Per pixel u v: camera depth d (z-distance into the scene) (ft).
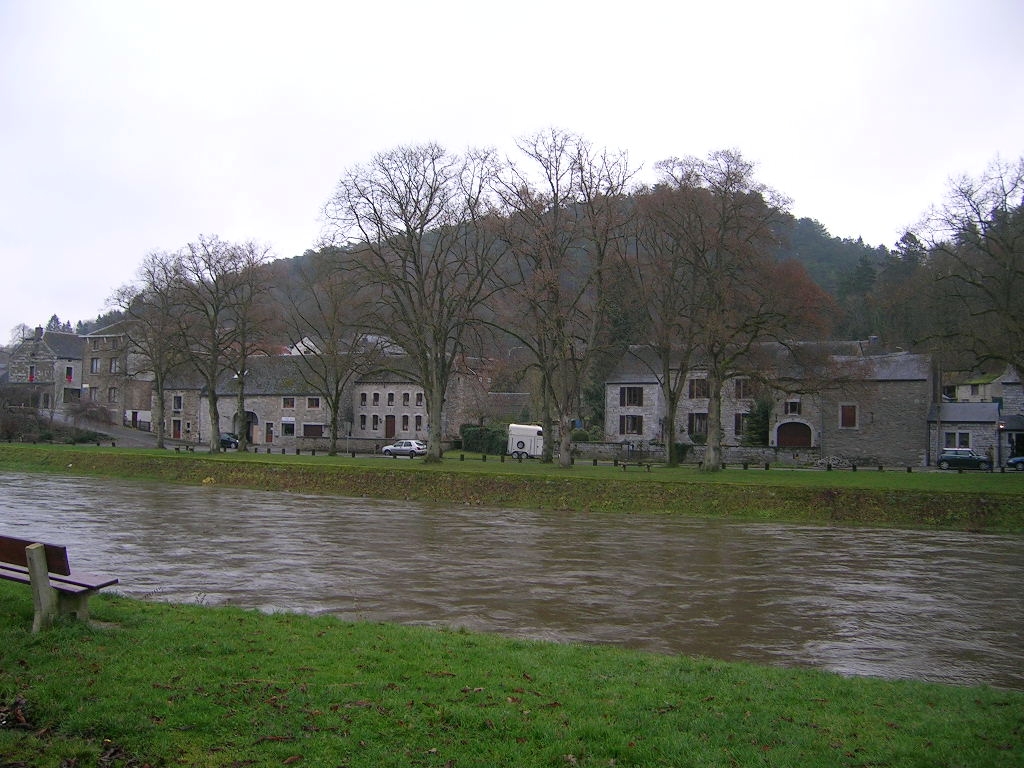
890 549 85.40
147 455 175.01
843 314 151.23
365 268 157.07
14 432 244.42
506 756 22.81
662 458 209.56
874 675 40.32
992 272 138.72
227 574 62.13
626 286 157.89
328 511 112.06
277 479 150.10
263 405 297.33
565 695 28.19
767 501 114.62
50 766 21.71
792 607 56.03
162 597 53.06
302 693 26.86
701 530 98.07
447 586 59.67
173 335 198.59
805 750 24.13
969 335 131.13
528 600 55.52
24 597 38.06
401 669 30.40
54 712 24.77
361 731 24.07
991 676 40.65
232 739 23.35
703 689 30.32
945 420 202.28
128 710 24.91
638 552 79.41
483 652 34.47
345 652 32.63
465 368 170.40
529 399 291.99
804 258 349.61
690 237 143.54
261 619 39.19
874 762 23.56
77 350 339.16
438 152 225.15
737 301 146.41
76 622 33.73
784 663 42.01
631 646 44.50
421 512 113.29
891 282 213.25
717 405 150.41
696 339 152.05
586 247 175.32
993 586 65.21
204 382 310.86
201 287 210.18
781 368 203.21
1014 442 198.08
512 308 172.24
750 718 26.86
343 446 260.42
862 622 52.16
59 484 148.15
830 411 206.18
